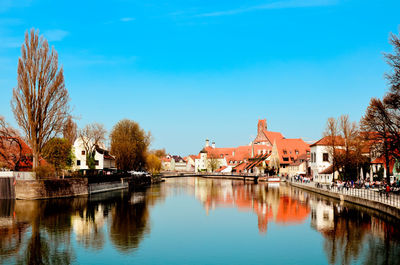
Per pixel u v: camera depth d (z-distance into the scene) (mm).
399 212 40156
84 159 102312
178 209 58969
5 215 49719
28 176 66438
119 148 106250
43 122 67188
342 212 52781
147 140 120000
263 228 43719
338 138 90375
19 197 64625
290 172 157000
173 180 160375
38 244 35312
